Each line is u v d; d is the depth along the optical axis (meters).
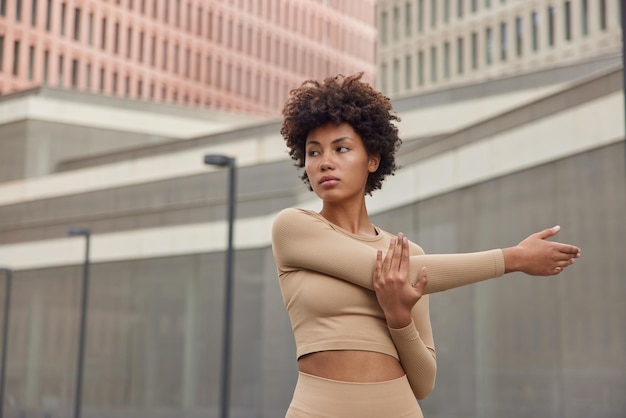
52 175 48.34
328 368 2.24
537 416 20.95
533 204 21.38
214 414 34.47
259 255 34.12
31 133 49.94
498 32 52.31
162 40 76.81
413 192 25.92
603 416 19.09
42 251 41.66
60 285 40.84
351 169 2.36
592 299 19.55
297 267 2.34
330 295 2.26
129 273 38.38
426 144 25.61
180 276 36.62
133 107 51.88
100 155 47.78
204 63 79.81
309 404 2.23
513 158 22.09
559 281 20.56
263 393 33.06
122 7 74.00
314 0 89.81
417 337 2.28
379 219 27.62
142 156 45.88
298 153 2.48
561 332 20.42
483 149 23.12
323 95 2.37
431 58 56.62
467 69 53.97
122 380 37.88
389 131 2.44
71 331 40.16
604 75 19.19
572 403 19.97
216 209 35.88
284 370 32.38
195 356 35.53
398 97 36.62
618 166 18.81
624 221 18.70
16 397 41.62
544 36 49.31
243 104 83.00
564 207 20.41
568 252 2.29
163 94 76.62
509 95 33.91
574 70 32.47
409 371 2.33
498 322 22.39
